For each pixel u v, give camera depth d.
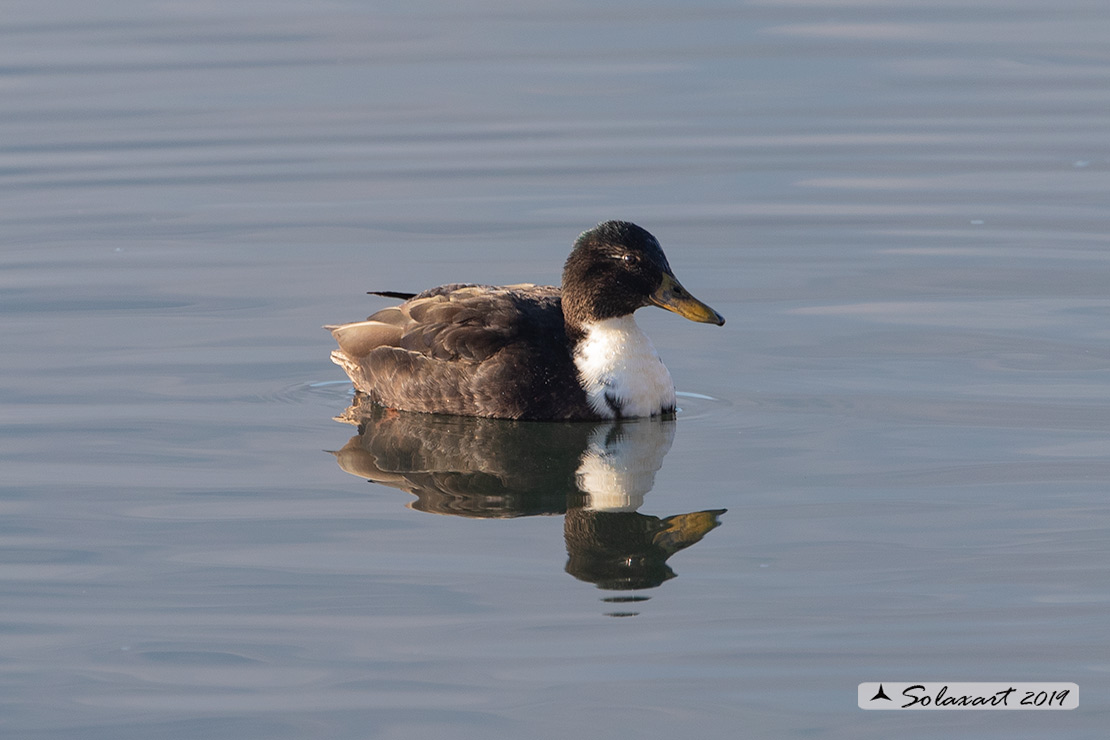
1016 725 9.60
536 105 27.48
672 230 21.66
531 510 13.36
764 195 23.08
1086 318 18.02
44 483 13.86
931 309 18.52
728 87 28.31
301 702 9.95
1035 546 12.12
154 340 18.03
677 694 9.98
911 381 16.31
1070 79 28.39
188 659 10.54
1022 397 15.73
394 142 25.70
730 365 17.08
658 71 29.30
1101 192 22.78
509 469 14.34
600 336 15.50
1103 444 14.38
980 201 22.53
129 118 26.72
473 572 11.97
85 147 25.36
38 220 22.20
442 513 13.28
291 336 18.23
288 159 24.88
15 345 17.75
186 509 13.29
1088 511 12.81
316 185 23.80
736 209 22.50
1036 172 23.73
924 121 26.36
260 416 15.84
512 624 11.02
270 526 12.92
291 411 16.00
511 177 24.05
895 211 22.19
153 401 16.16
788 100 27.55
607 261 15.27
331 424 15.63
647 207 22.64
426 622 11.05
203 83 28.58
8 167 24.34
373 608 11.30
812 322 18.28
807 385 16.38
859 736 9.47
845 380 16.47
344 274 20.25
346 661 10.48
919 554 12.04
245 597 11.49
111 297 19.44
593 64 29.80
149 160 24.80
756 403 15.93
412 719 9.73
